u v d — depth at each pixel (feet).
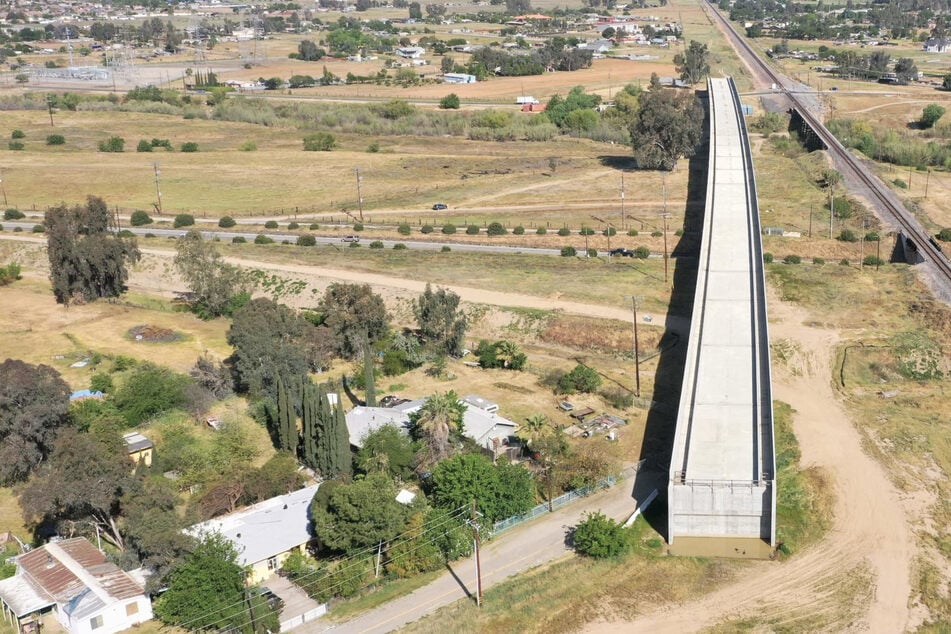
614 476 397.60
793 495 385.09
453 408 409.49
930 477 399.03
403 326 583.99
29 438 401.49
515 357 516.73
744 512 353.10
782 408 460.96
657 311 575.79
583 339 545.03
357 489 342.44
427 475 392.88
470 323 578.66
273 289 646.74
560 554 349.00
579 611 317.01
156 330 585.63
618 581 332.39
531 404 474.08
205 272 611.88
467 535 349.20
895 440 426.92
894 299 573.74
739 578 334.03
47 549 339.98
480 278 643.86
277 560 342.23
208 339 574.15
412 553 338.13
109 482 345.10
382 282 638.94
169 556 317.42
